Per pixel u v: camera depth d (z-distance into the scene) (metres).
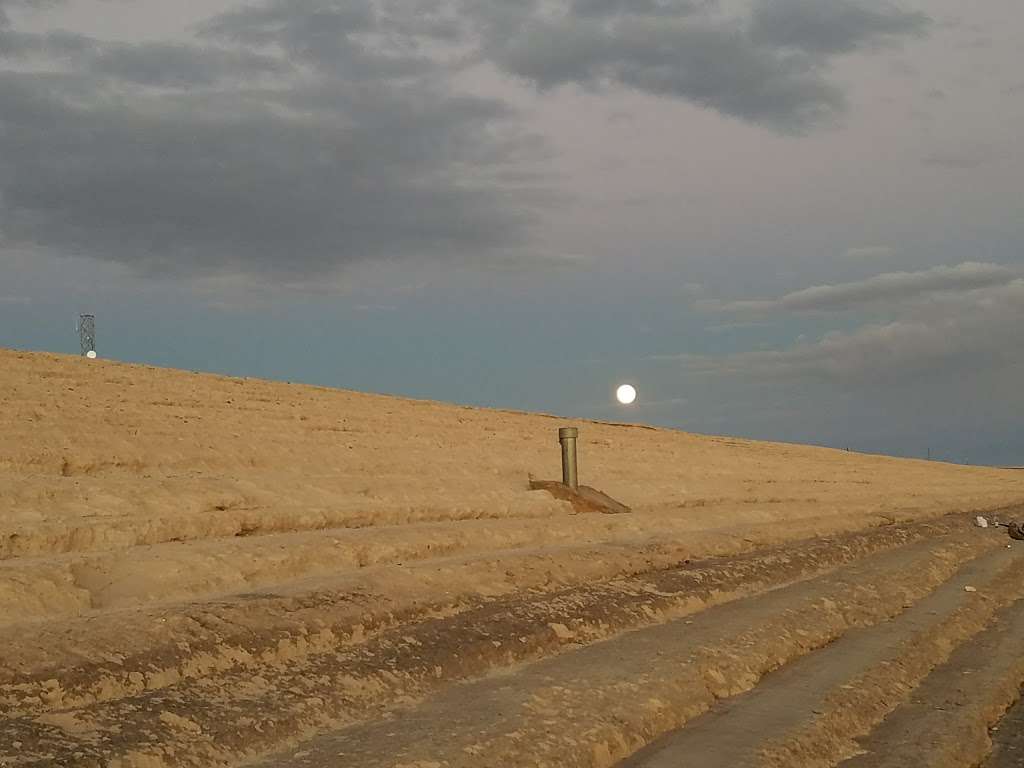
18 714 7.83
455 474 26.16
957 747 10.75
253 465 21.83
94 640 9.43
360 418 31.64
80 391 24.39
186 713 8.39
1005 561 25.48
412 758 8.10
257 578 13.43
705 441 53.25
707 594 16.27
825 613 16.06
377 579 13.35
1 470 16.75
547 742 8.91
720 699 11.40
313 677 9.78
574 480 26.12
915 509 37.03
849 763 10.05
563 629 12.88
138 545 14.23
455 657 11.12
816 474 50.06
